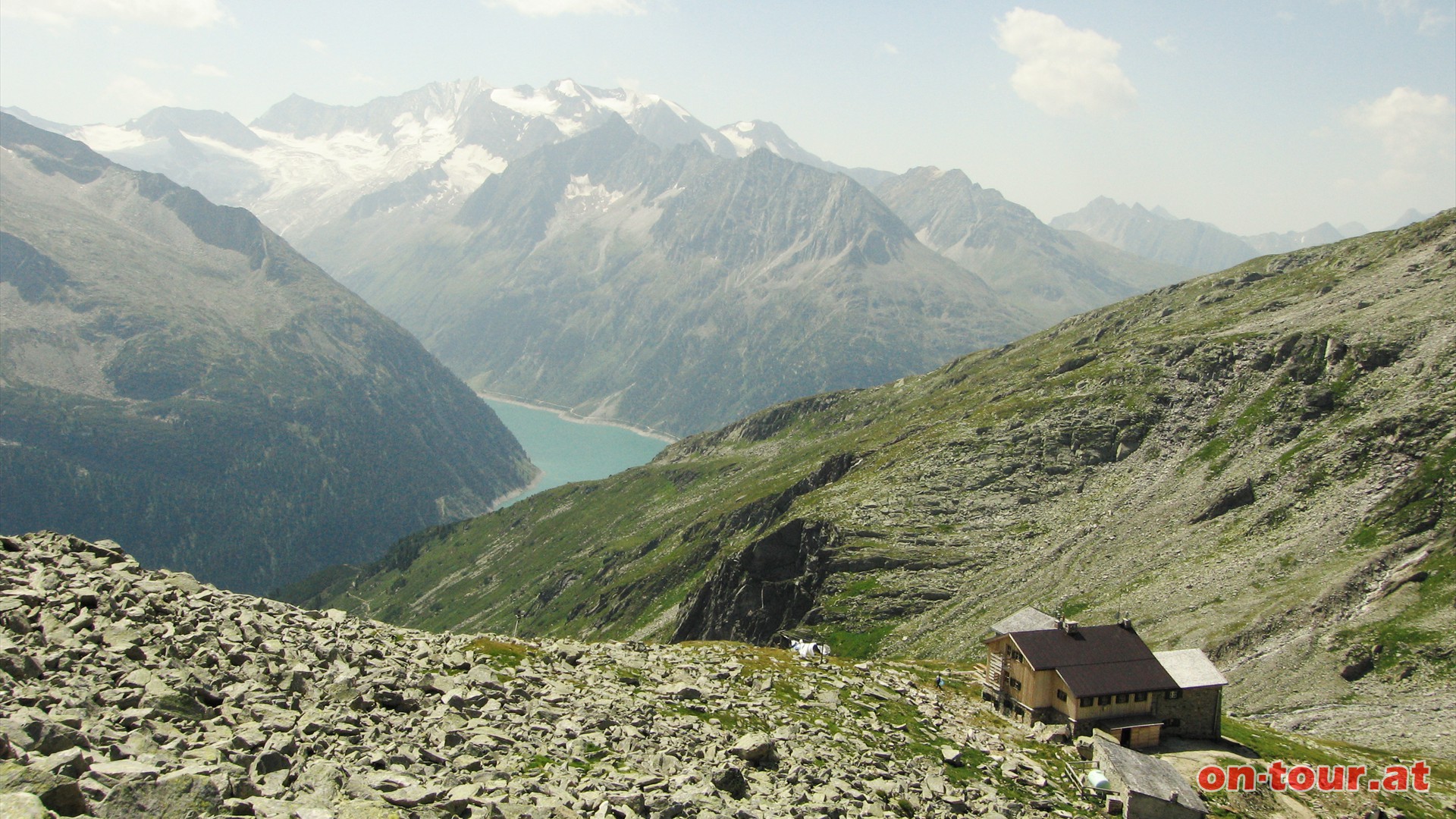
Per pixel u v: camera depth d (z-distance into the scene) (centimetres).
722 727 5631
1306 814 6731
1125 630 8269
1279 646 12638
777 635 18675
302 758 3234
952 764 6078
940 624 17150
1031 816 5312
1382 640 11862
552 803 3416
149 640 4034
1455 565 12750
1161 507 18275
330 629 5494
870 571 19462
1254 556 15300
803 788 4638
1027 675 7781
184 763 2852
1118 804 5878
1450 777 8100
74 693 3225
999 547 19338
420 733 4050
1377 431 16675
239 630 4631
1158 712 7738
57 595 4150
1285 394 19688
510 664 6109
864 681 8044
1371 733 10100
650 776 4128
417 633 6388
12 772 2261
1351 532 14700
